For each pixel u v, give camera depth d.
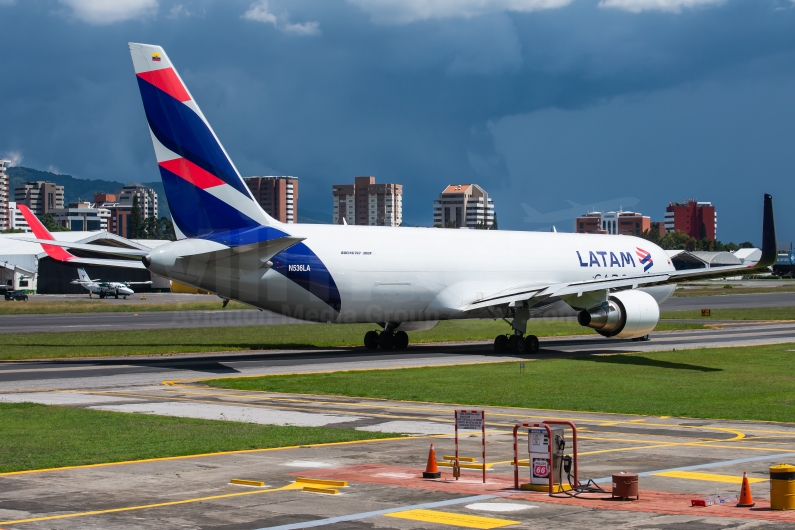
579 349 72.56
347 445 29.34
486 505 20.53
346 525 18.70
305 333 91.00
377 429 33.22
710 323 107.31
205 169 58.81
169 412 37.81
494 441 30.45
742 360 62.25
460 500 21.06
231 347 72.56
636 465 25.75
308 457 27.03
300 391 45.78
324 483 22.94
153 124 57.41
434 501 20.97
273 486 22.78
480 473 24.62
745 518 18.98
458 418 23.91
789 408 40.00
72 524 18.81
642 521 18.84
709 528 18.11
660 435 32.16
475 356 66.12
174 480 23.53
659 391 46.03
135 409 38.75
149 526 18.66
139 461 26.28
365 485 22.89
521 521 18.95
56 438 30.41
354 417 36.53
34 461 26.19
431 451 24.08
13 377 51.62
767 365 59.16
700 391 46.12
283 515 19.61
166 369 56.06
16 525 18.72
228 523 18.91
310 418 36.19
